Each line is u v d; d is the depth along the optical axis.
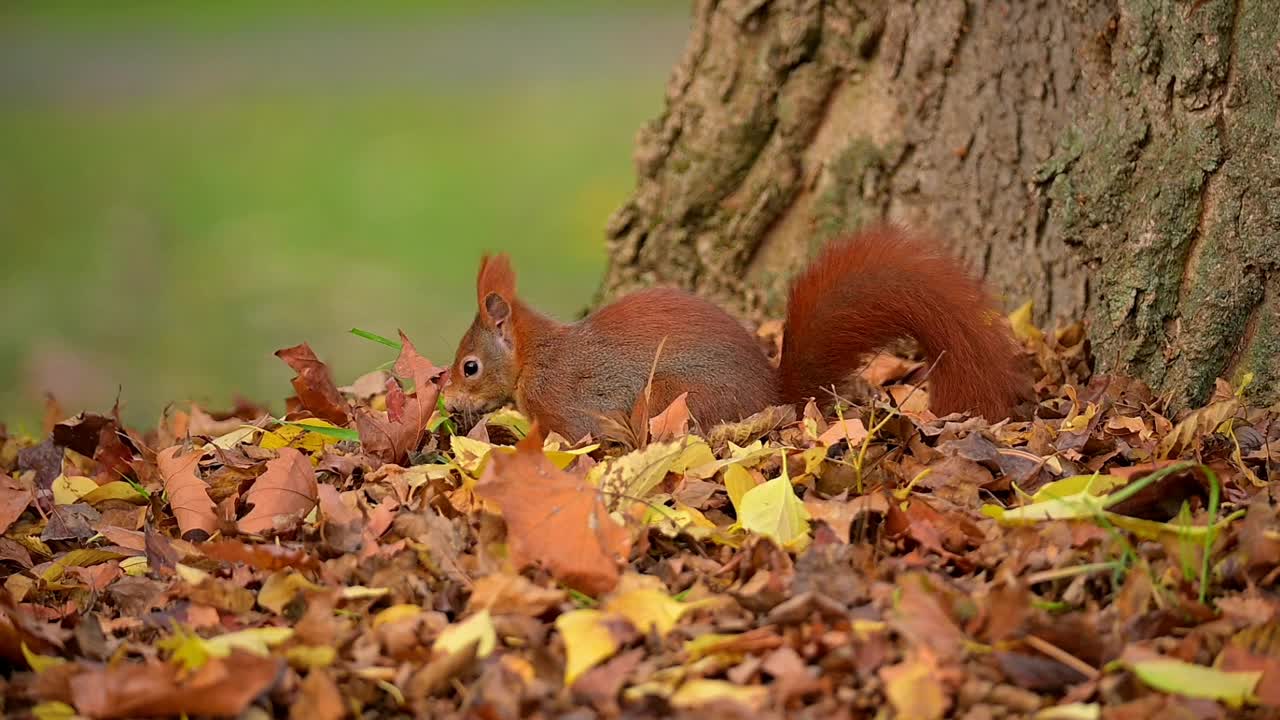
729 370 8.34
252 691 5.37
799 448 7.58
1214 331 8.27
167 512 7.90
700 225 11.04
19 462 8.88
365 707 5.61
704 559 6.54
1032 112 9.42
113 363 19.30
